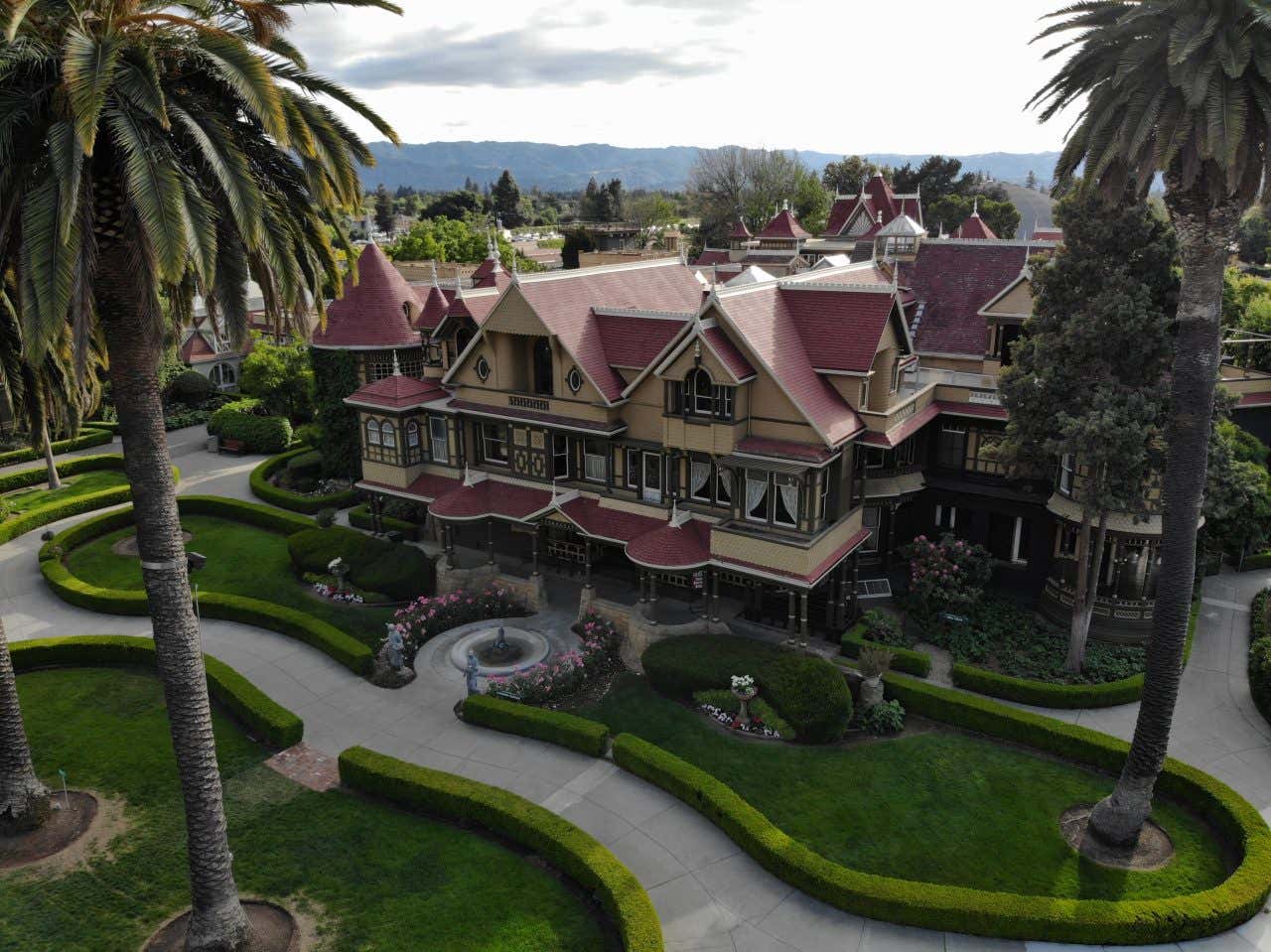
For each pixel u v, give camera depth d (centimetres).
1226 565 4441
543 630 3822
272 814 2630
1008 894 2234
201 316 8600
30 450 6206
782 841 2441
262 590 4269
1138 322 3105
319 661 3603
